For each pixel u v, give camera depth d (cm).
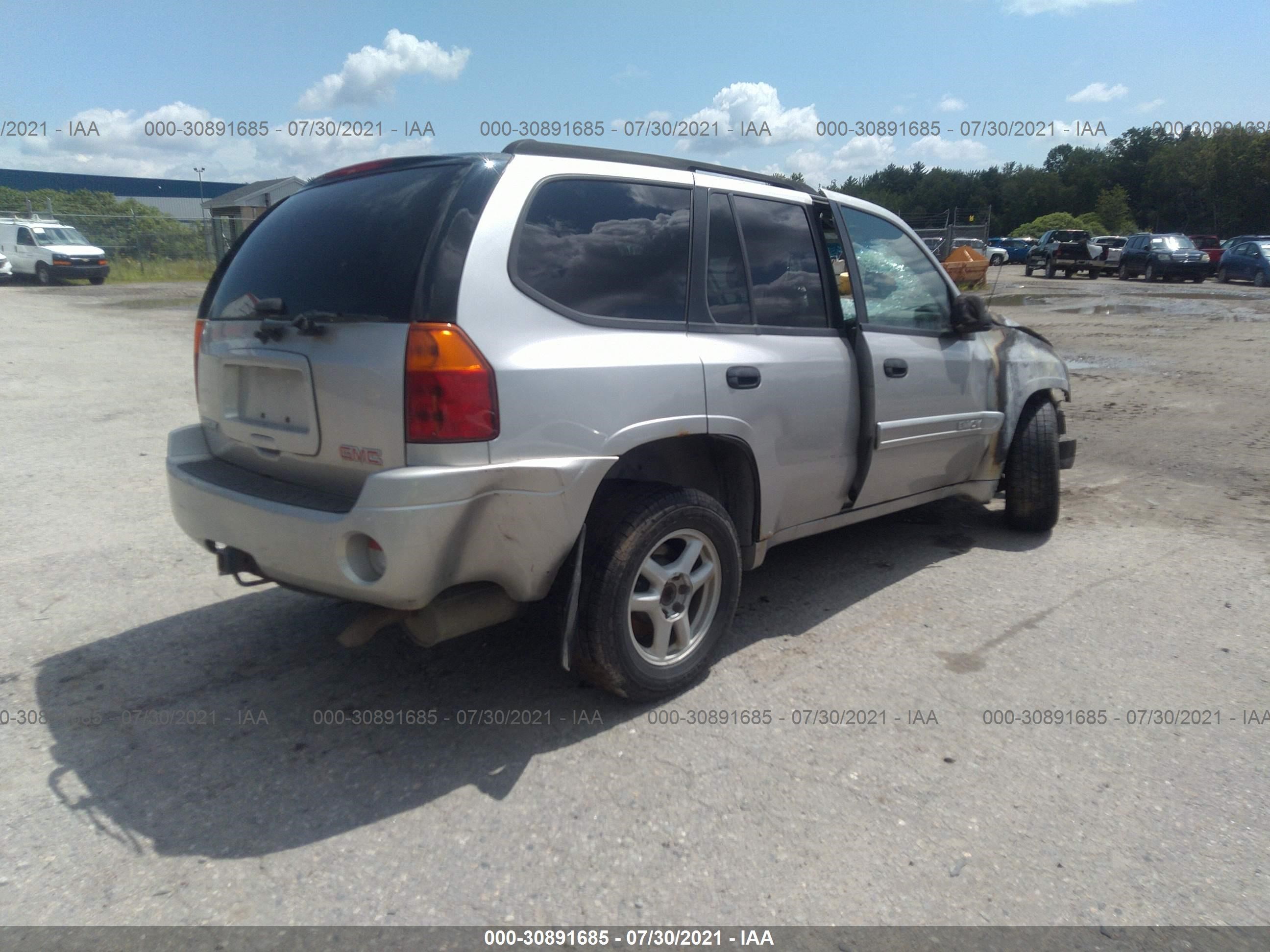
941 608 428
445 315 270
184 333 1644
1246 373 1125
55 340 1516
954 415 468
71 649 386
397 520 264
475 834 266
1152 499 609
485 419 273
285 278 312
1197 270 3062
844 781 292
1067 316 1905
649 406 314
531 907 238
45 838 264
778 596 443
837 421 400
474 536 280
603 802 281
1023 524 534
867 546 520
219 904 239
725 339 351
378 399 273
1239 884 247
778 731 321
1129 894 243
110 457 719
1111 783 291
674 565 338
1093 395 993
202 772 297
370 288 283
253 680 359
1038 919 235
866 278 430
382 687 354
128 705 340
